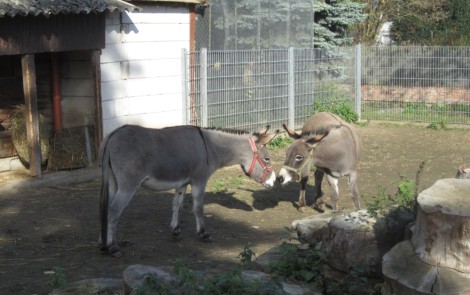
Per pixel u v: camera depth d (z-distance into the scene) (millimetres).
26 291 6156
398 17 25406
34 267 6922
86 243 7855
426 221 4500
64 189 10578
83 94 11961
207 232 8508
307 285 5332
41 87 11836
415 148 14906
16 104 11523
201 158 7957
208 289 4797
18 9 9852
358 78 18375
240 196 10539
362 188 11203
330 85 17859
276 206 10008
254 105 15109
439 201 4520
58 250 7562
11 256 7297
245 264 5871
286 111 16062
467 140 15852
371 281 5266
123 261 7211
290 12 17328
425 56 18016
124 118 12430
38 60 11750
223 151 8242
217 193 10672
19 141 11070
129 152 7273
